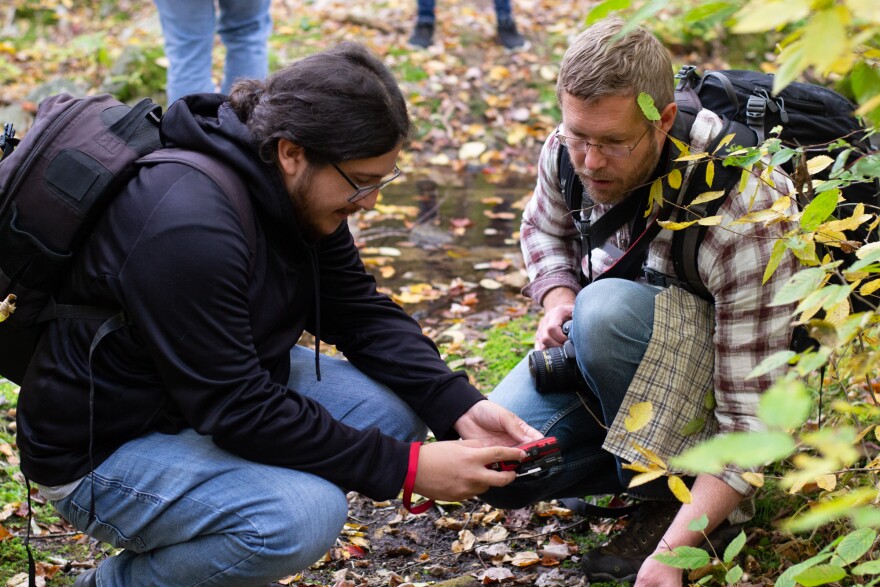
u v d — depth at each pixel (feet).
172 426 5.95
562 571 7.32
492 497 7.19
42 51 21.91
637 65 5.92
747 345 6.30
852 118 6.97
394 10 23.27
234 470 5.81
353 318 7.02
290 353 7.14
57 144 5.54
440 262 13.96
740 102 6.75
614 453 6.56
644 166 6.28
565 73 6.15
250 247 5.72
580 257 7.94
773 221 5.46
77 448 5.85
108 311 5.64
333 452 5.82
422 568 7.55
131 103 19.25
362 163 5.56
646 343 6.57
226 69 14.49
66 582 7.25
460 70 20.57
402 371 6.76
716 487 6.19
